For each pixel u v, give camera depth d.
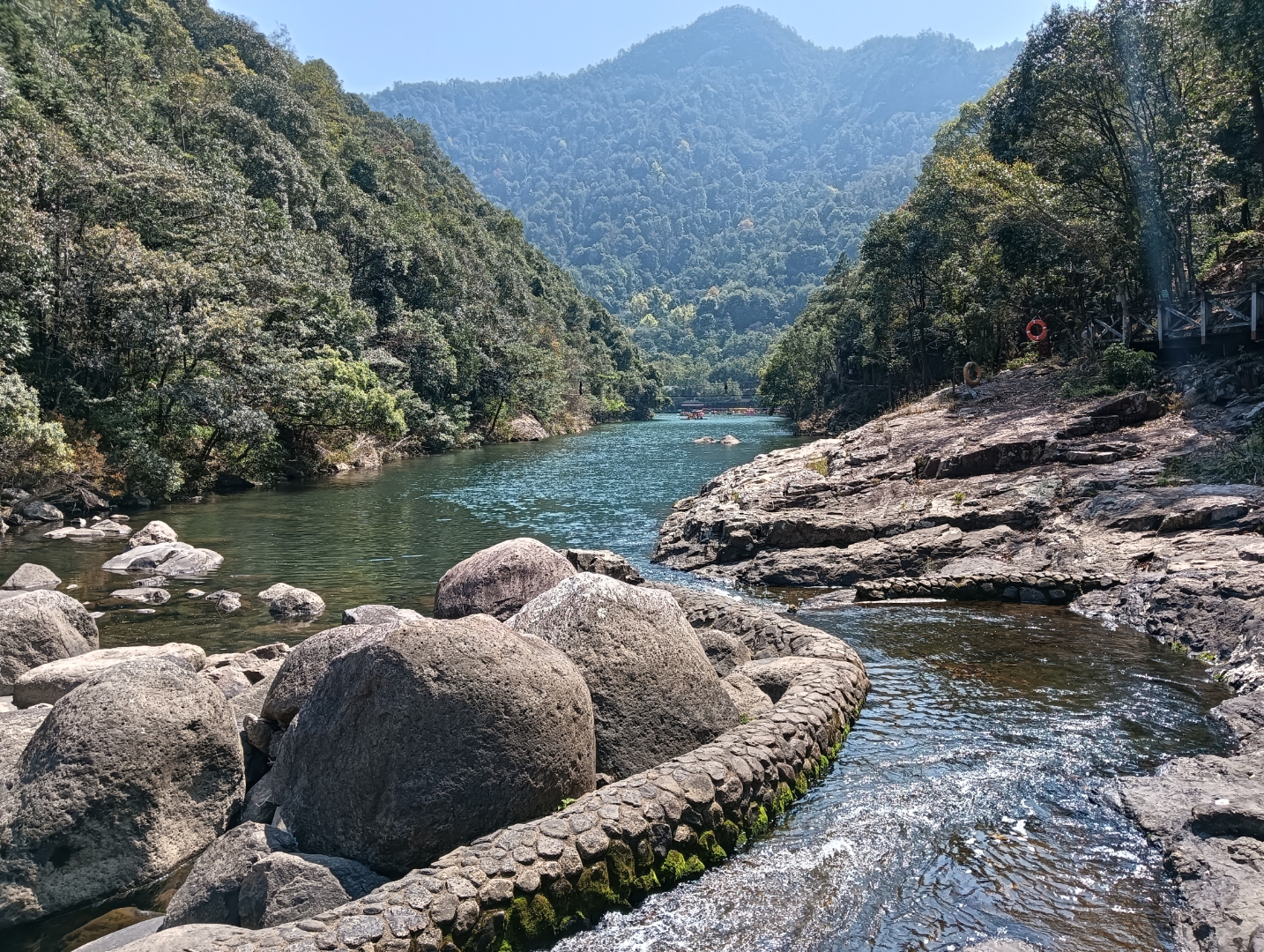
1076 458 15.87
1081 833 5.33
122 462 24.28
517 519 21.86
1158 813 5.32
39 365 24.84
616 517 22.12
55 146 25.92
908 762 6.47
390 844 4.72
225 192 40.12
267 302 33.22
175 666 5.54
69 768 4.86
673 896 4.84
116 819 4.93
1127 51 22.64
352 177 75.81
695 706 6.22
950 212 38.38
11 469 20.78
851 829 5.51
